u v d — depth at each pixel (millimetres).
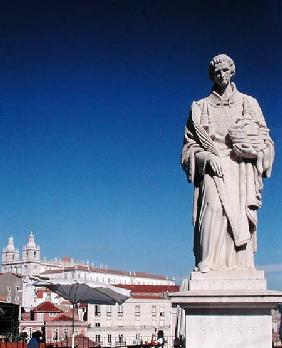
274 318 19766
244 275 7250
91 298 16422
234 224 7480
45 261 140000
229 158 7773
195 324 7047
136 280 118312
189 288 7242
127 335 71875
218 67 8086
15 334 34562
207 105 8109
